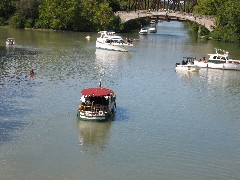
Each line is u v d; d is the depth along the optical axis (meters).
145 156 46.53
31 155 45.16
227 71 97.06
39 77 77.69
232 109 65.12
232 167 45.06
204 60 99.94
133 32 189.00
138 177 41.88
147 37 166.38
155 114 60.28
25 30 164.38
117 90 71.81
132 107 62.69
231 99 71.06
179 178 42.09
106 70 88.31
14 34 147.50
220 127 56.66
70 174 41.84
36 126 52.84
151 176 42.19
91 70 87.31
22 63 90.31
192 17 175.12
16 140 48.47
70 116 56.97
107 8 178.38
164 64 100.19
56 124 54.00
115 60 102.12
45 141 48.81
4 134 49.88
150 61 103.50
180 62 103.62
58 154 45.88
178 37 171.88
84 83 75.00
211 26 171.75
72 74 82.06
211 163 45.69
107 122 55.88
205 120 59.12
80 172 42.31
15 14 172.62
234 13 155.50
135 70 90.38
